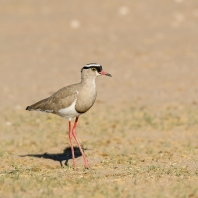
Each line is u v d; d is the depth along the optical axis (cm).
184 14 2995
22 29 2869
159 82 2056
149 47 2508
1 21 3003
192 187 959
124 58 2378
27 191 951
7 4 3300
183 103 1798
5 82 2108
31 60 2405
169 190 948
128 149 1331
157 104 1798
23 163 1213
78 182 1003
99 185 978
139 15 3033
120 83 2064
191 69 2198
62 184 988
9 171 1130
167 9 3108
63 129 1508
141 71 2206
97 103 1823
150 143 1394
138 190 950
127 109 1744
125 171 1106
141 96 1898
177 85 2009
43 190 952
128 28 2830
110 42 2612
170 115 1662
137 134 1484
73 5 3284
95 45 2578
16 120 1634
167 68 2228
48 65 2330
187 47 2477
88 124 1559
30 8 3238
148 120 1600
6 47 2592
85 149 1333
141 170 1107
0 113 1723
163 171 1090
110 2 3303
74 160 1159
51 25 2923
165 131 1509
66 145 1370
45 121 1606
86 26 2894
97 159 1238
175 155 1255
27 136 1469
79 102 1133
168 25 2836
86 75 1133
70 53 2481
